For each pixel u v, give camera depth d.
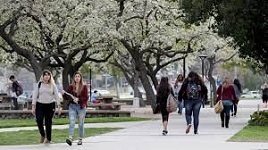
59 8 55.28
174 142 28.67
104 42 57.94
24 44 61.25
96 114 55.53
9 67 90.56
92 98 84.00
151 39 61.34
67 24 56.41
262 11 43.44
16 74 120.50
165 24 61.19
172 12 60.31
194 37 64.12
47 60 58.03
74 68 62.03
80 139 28.12
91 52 62.34
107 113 55.84
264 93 85.75
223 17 44.41
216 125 42.47
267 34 44.84
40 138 30.97
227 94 39.97
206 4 45.22
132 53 64.38
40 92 28.75
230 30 44.03
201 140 29.91
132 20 60.38
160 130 37.53
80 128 28.28
